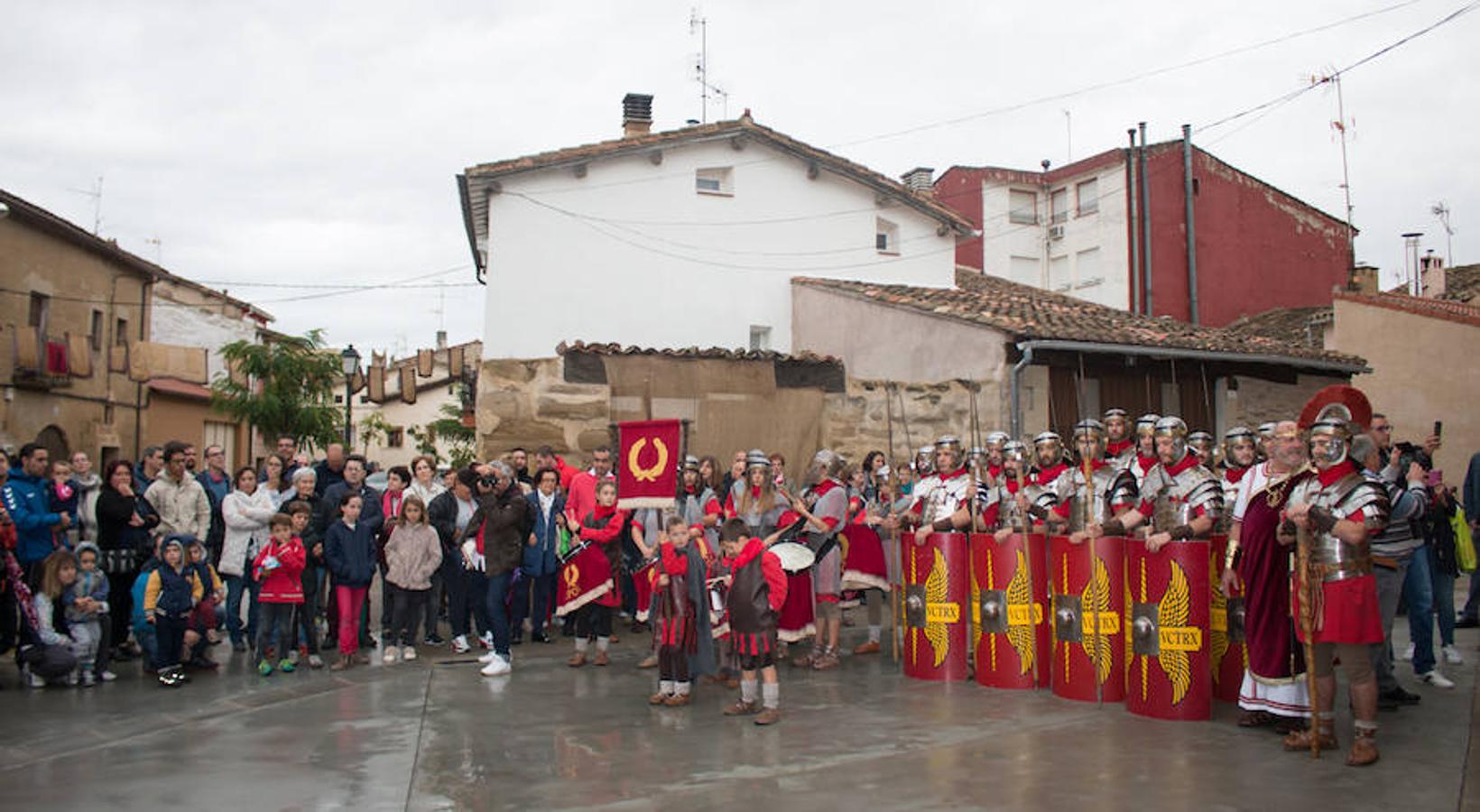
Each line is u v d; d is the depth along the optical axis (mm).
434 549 9531
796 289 18188
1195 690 6953
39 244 19609
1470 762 5879
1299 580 6113
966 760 6070
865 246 19172
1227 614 7484
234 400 23391
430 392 42750
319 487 10133
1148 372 14906
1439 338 19625
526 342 16859
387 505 10195
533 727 6984
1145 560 7113
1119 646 7539
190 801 5418
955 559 8453
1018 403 13359
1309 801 5223
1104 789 5457
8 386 18625
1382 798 5266
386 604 10172
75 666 8172
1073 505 7809
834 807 5234
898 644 9352
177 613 8312
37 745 6527
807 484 9430
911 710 7406
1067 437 14016
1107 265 31766
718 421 13117
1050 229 33781
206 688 8234
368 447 42688
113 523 9117
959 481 8578
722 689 8211
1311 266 31719
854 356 16469
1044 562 8180
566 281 17109
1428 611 7941
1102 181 32125
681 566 7660
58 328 20281
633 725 7031
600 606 9203
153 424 24594
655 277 17641
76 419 21078
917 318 15008
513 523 8898
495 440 12453
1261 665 6582
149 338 24328
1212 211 30703
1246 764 5918
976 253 33344
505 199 16969
